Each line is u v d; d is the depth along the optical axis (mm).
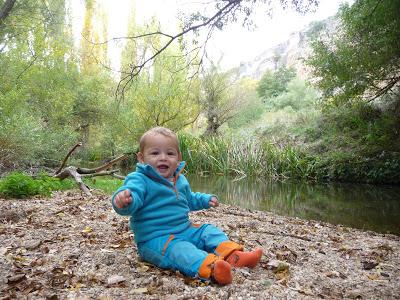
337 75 3885
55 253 999
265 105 9930
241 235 1367
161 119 6582
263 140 5680
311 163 4836
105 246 1087
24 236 1165
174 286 769
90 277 828
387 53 3508
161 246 881
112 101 6719
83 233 1229
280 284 831
